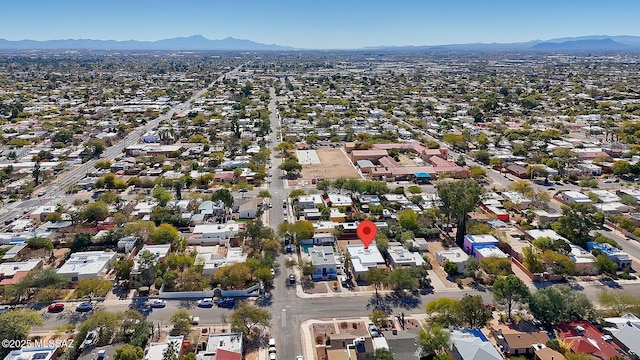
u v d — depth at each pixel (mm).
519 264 105438
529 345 74688
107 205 138625
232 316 80562
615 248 109812
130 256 107562
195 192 155375
